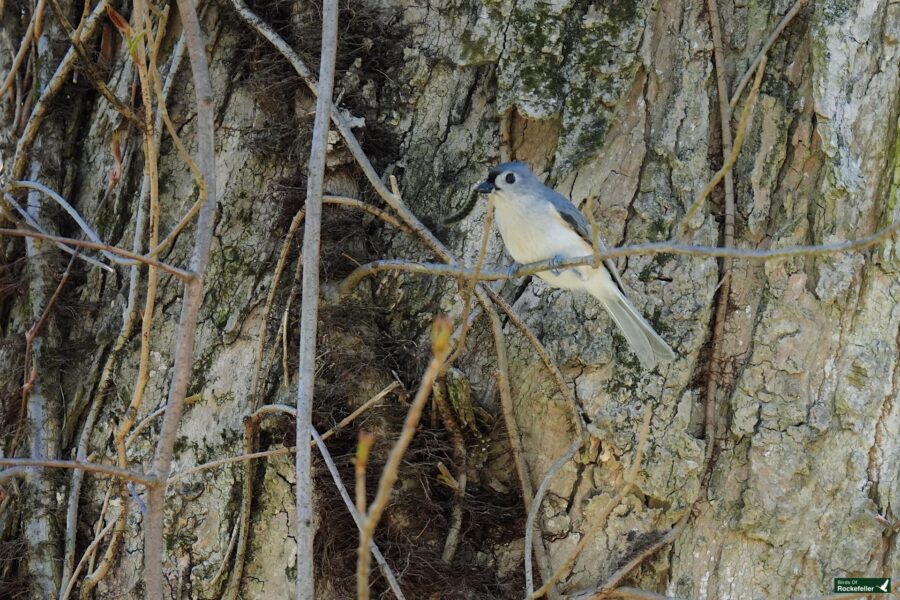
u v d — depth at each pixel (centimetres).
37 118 964
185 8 653
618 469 812
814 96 843
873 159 840
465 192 887
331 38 784
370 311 854
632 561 792
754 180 852
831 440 812
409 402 828
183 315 648
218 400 852
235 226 885
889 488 810
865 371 814
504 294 874
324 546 811
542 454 831
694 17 881
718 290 842
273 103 897
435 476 826
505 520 827
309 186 762
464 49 889
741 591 798
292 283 856
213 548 827
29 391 898
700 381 834
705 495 818
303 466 698
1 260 946
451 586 799
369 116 894
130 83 952
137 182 935
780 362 822
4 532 886
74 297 933
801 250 568
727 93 871
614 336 833
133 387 874
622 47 862
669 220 846
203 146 657
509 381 837
